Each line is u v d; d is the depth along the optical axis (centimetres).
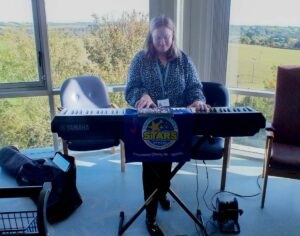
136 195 234
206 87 248
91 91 266
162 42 174
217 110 145
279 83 235
